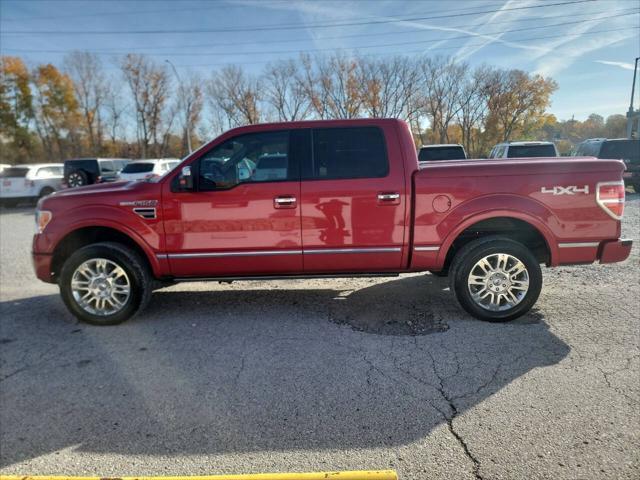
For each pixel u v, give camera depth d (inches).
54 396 121.6
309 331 161.6
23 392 124.2
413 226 162.1
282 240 165.2
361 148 164.1
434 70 1943.9
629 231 330.0
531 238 172.9
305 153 164.6
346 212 162.4
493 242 160.1
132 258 168.6
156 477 88.7
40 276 176.1
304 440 99.5
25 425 108.7
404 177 161.3
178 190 165.3
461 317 170.9
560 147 2469.2
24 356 147.8
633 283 205.8
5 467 93.9
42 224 172.7
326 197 161.9
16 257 319.6
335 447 96.7
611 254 160.1
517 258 159.8
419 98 1973.4
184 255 168.2
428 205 160.6
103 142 2368.4
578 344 143.6
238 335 160.2
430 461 91.2
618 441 95.2
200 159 165.5
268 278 173.0
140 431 104.8
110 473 91.0
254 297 203.3
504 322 163.8
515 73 1953.7
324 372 130.5
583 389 116.4
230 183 164.1
